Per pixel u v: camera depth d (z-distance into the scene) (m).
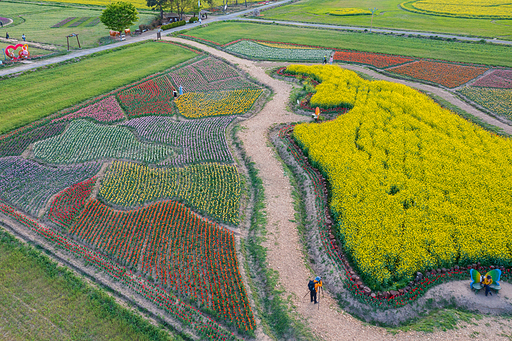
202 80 72.69
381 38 104.31
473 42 96.50
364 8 156.50
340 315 25.89
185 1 122.06
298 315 25.72
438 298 26.72
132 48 91.56
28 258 30.95
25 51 79.56
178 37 103.62
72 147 48.00
